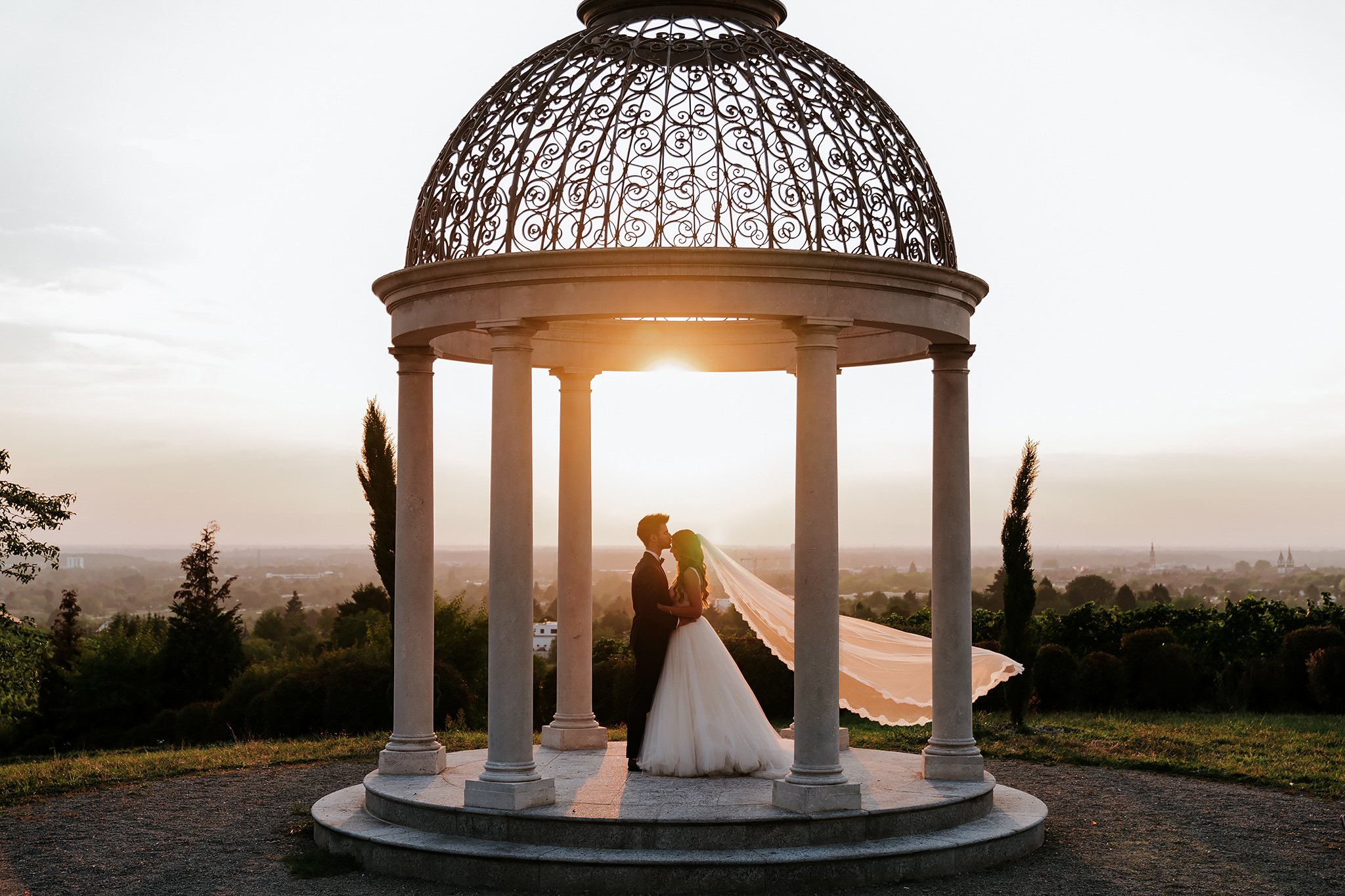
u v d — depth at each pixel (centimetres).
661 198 987
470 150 1071
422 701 1158
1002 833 979
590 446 1347
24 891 899
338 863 970
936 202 1108
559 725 1319
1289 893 888
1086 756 1546
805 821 917
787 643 1393
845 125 1038
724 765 1086
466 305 1011
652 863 867
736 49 1033
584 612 1334
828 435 970
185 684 3962
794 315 962
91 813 1198
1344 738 1675
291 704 2109
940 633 1121
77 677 3869
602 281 957
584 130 1006
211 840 1074
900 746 1634
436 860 914
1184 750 1575
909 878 908
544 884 880
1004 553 1850
